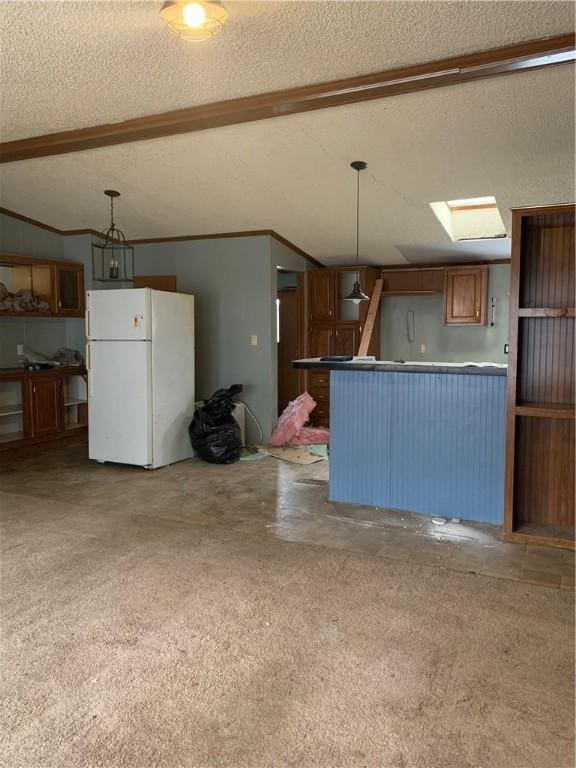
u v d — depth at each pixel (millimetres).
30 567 2971
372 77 3002
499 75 2912
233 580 2826
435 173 4344
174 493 4312
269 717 1854
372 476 3977
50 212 5801
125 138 3789
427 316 6922
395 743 1741
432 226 5512
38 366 5781
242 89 3186
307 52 2789
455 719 1846
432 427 3768
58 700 1932
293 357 7258
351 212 5293
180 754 1695
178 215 5656
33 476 4812
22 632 2350
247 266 6043
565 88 3125
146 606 2566
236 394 5566
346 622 2432
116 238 6441
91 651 2217
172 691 1980
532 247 3344
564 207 3059
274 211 5395
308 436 6176
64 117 3600
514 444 3309
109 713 1870
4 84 3156
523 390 3434
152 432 4984
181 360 5293
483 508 3674
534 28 2572
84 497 4211
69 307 6203
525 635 2332
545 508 3479
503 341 6555
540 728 1805
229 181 4785
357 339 6699
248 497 4219
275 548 3232
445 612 2516
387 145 3943
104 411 5109
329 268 6707
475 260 6594
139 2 2361
